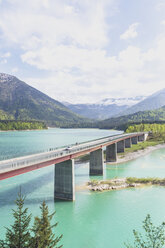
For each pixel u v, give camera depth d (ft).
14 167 109.19
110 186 183.83
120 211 135.95
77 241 102.58
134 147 444.14
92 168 236.63
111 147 315.17
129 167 273.33
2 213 127.95
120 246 97.60
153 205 144.66
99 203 148.87
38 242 56.18
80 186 188.34
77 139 640.58
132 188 181.68
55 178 160.04
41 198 156.66
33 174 228.43
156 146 467.11
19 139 623.77
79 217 127.75
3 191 169.17
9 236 60.95
